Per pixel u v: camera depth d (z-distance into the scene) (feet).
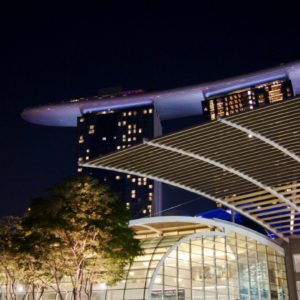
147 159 140.56
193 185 157.89
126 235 104.27
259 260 166.81
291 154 126.00
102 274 110.01
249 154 132.46
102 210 102.73
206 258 148.77
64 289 139.23
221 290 148.36
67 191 102.94
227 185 157.79
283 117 110.93
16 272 127.34
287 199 158.20
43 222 99.60
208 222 151.94
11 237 117.60
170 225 151.23
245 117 112.98
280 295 169.99
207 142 127.54
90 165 143.23
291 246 179.63
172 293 135.54
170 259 139.64
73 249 101.71
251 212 174.91
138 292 131.23
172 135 125.59
